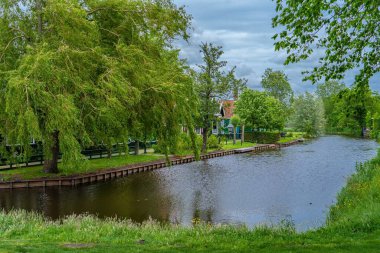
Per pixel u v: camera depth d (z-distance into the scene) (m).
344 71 10.95
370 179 21.17
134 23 21.09
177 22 21.89
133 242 9.97
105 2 21.67
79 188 24.70
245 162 39.59
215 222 17.02
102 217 17.75
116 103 18.50
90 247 9.04
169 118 20.44
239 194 23.12
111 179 28.53
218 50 46.59
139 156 39.31
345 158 41.72
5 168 27.02
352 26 10.09
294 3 9.24
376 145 58.91
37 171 26.61
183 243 9.72
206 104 45.00
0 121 20.50
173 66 22.20
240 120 61.81
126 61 19.83
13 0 21.84
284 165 36.62
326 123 94.31
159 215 18.30
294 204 20.41
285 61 10.48
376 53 10.84
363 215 12.10
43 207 19.53
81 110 19.22
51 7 19.42
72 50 18.98
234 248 8.79
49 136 19.44
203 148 45.94
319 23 9.91
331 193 23.17
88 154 35.19
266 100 68.56
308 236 10.34
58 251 8.44
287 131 88.81
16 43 22.20
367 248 8.30
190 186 25.83
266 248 8.73
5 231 11.05
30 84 17.14
